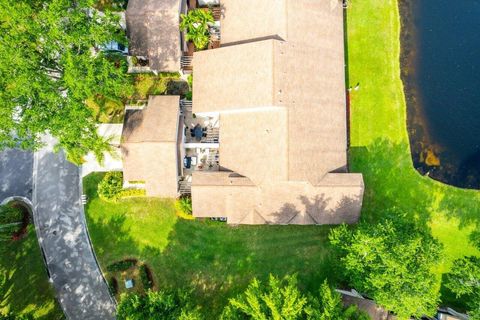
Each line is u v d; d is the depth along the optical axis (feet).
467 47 140.26
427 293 102.37
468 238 131.44
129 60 137.59
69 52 100.83
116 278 131.23
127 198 134.62
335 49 128.88
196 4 141.18
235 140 126.11
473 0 140.77
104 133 136.77
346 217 124.06
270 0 123.13
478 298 110.11
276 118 120.47
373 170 134.72
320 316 100.17
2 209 129.18
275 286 103.81
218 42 139.23
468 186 134.62
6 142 109.50
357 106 137.28
